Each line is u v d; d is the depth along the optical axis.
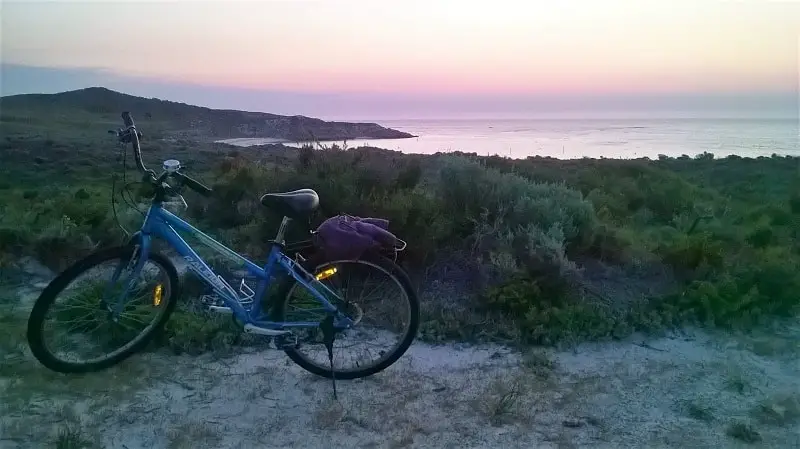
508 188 6.46
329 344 3.88
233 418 3.61
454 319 4.85
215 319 4.72
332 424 3.54
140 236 3.94
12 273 5.97
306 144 7.77
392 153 8.07
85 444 3.27
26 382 3.93
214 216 7.03
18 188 13.52
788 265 5.71
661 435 3.49
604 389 4.02
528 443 3.39
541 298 5.09
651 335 4.88
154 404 3.74
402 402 3.80
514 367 4.31
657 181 13.05
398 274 4.03
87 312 4.24
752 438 3.45
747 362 4.44
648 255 5.97
